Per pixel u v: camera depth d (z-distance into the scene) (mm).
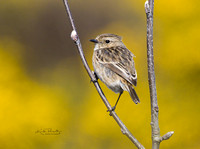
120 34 16719
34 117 12703
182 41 13438
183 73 13102
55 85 14523
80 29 17062
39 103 13203
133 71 8328
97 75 8633
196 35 13438
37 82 14547
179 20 13750
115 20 17297
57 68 15664
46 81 14820
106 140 12320
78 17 17266
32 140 12180
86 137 12438
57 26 16766
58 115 12977
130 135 5879
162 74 13023
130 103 11875
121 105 11852
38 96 13484
